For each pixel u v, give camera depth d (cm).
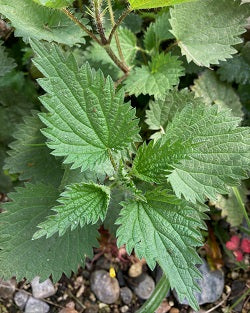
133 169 22
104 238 32
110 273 32
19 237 26
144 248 22
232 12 27
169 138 22
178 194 23
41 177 28
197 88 31
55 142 21
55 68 21
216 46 27
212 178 24
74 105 21
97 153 22
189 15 28
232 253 32
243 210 29
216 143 24
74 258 26
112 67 29
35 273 26
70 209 21
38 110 30
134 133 22
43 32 25
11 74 30
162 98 27
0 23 28
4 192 32
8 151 28
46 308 31
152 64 29
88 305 32
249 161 23
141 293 32
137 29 30
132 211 22
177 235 22
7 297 31
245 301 32
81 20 26
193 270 21
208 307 32
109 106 22
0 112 31
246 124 32
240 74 30
